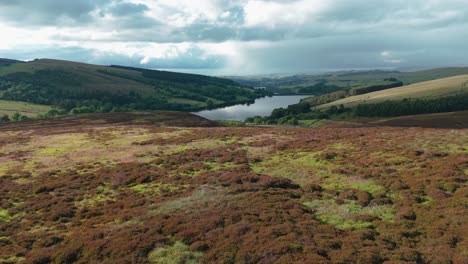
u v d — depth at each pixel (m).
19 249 20.66
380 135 46.53
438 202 21.33
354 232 18.55
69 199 29.94
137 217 24.16
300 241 17.44
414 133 46.00
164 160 42.34
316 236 18.06
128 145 55.69
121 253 18.38
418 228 18.50
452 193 22.53
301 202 24.78
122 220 23.94
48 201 29.55
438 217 19.27
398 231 18.06
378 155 34.81
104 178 35.94
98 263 17.81
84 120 108.88
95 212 26.36
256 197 25.42
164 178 34.56
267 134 58.62
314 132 56.62
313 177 30.84
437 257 15.13
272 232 18.56
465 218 18.30
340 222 20.58
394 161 31.38
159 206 25.98
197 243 18.55
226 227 20.22
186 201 26.44
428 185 24.36
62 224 24.62
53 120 113.75
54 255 19.25
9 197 31.77
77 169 40.88
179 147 51.19
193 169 37.31
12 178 38.16
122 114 122.38
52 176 38.12
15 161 47.31
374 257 15.39
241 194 26.84
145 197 29.02
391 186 25.53
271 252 16.47
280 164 36.66
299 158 38.31
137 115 118.69
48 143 61.50
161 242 19.44
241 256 16.55
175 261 17.23
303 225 19.67
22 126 100.94
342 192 25.66
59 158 47.94
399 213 20.48
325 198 25.06
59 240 21.72
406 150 34.97
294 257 15.85
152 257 17.92
